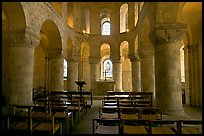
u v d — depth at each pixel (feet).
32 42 33.73
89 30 80.64
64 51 56.54
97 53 73.72
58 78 53.11
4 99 34.40
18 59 32.14
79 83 47.75
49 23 47.06
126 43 75.10
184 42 49.08
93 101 55.01
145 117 21.03
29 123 16.21
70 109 27.78
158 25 31.07
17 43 32.04
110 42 74.23
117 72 72.74
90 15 76.18
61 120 22.16
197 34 44.34
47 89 67.15
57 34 52.24
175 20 30.76
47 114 23.54
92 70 73.26
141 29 49.70
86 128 24.38
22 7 30.12
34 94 59.21
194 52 45.09
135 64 65.10
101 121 15.16
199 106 43.60
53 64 53.67
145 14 43.45
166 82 31.12
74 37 67.56
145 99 39.58
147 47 50.26
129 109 22.91
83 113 33.58
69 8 73.36
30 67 33.55
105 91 69.51
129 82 92.48
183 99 51.08
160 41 31.53
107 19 85.92
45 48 67.21
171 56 31.14
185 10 39.96
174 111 30.50
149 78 50.37
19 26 31.73
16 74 32.01
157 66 32.78
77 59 69.36
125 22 78.89
